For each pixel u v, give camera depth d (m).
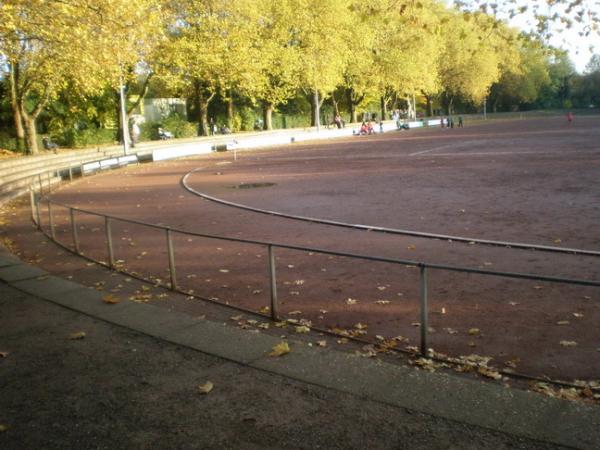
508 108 121.19
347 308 8.30
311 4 56.41
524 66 102.38
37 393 5.70
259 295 9.16
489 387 5.26
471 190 19.83
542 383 5.52
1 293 9.24
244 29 48.72
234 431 4.81
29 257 12.66
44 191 26.91
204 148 50.47
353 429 4.73
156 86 68.25
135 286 9.88
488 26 16.75
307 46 57.75
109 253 11.26
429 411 4.91
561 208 15.52
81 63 25.78
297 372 5.84
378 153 39.31
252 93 54.94
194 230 15.23
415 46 69.75
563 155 30.47
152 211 19.20
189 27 47.53
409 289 9.02
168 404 5.34
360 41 63.41
